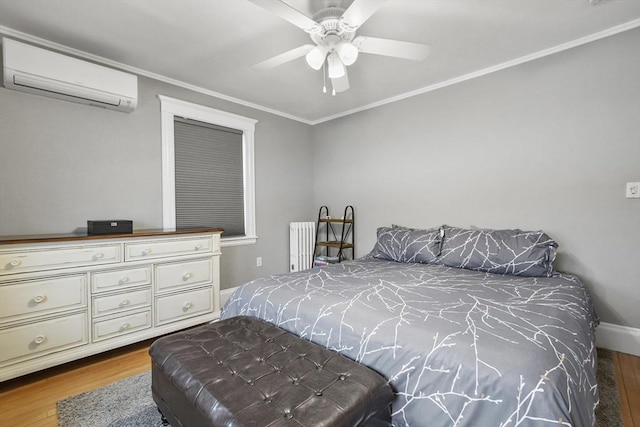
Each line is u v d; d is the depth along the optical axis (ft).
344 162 13.39
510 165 9.02
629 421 5.02
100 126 8.46
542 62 8.40
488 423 3.23
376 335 4.31
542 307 4.94
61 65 7.16
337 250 13.82
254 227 12.39
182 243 8.57
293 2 6.00
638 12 6.72
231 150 11.73
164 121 9.75
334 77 7.02
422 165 10.92
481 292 5.82
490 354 3.52
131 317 7.61
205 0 6.12
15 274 6.09
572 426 2.92
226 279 11.53
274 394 3.49
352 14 5.16
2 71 6.97
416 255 9.25
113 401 5.70
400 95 11.34
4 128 7.07
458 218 10.11
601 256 7.68
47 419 5.21
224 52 8.16
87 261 6.95
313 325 5.03
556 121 8.24
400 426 3.87
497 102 9.20
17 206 7.23
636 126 7.20
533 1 6.26
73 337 6.76
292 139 13.79
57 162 7.77
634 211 7.26
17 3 6.12
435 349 3.80
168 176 9.86
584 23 7.09
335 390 3.52
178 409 4.13
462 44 7.91
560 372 3.23
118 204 8.80
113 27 7.00
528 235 7.82
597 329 7.71
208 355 4.45
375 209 12.38
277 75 9.65
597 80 7.64
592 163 7.76
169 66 8.95
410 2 6.24
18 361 6.11
